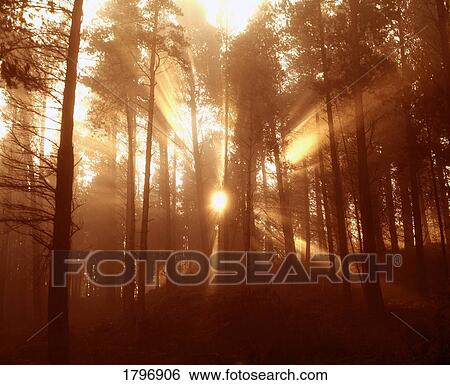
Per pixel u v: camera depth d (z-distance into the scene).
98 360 13.98
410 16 21.83
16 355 16.23
